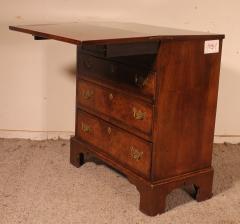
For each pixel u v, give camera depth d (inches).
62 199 75.8
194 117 72.9
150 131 69.7
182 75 69.4
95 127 84.0
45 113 104.9
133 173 74.2
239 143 106.2
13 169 87.1
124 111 75.2
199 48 69.9
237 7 98.5
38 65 101.8
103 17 99.0
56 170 87.7
